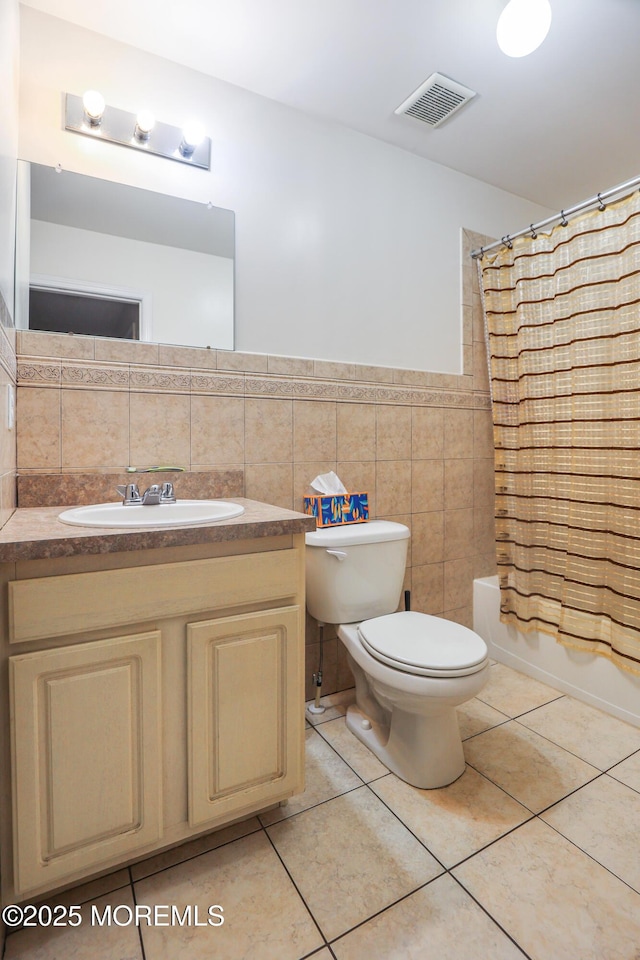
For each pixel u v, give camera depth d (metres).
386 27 1.54
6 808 0.96
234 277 1.79
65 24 1.52
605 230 1.81
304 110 1.93
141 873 1.15
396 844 1.23
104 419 1.56
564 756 1.58
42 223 1.48
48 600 0.96
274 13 1.49
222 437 1.76
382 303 2.14
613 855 1.19
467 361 2.41
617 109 1.92
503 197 2.54
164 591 1.07
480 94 1.84
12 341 1.32
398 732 1.52
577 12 1.47
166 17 1.51
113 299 1.58
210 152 1.74
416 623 1.65
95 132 1.56
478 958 0.95
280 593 1.23
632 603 1.74
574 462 1.94
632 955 0.95
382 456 2.14
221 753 1.16
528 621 2.14
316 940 0.99
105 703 1.02
